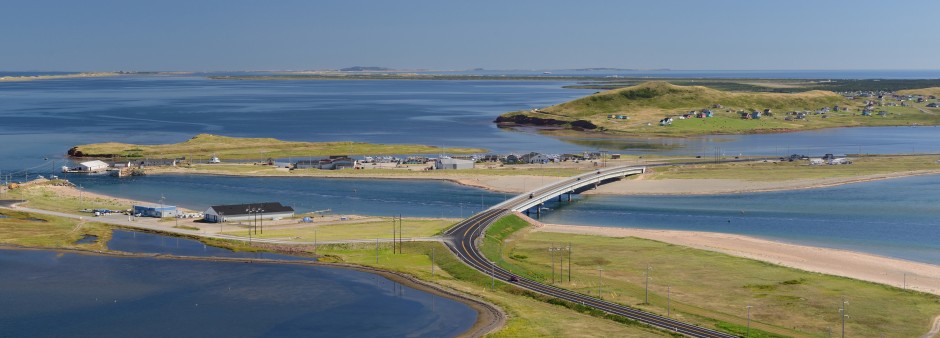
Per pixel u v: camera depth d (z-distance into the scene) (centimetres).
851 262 18212
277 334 13600
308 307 15138
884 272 17288
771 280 16562
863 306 14725
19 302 15362
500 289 16275
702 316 14112
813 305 14800
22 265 18200
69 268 18000
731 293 15650
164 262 18625
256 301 15525
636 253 19188
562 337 13025
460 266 17875
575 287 16100
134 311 14862
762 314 14312
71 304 15275
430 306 15125
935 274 17150
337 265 18325
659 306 14750
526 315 14300
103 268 18025
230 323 14175
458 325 13975
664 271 17425
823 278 16675
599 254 19162
